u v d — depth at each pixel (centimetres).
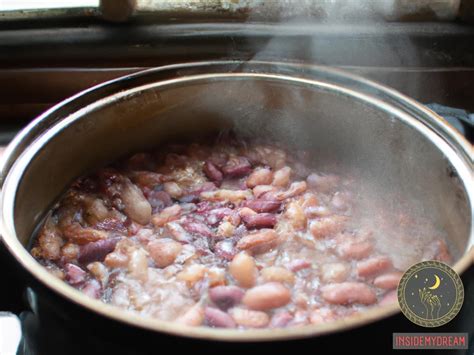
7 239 23
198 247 29
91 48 38
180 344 19
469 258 22
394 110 31
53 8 37
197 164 35
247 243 28
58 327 21
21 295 23
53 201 31
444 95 39
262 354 19
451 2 37
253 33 38
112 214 31
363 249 28
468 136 36
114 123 33
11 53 38
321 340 19
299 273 27
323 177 33
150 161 35
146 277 27
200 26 38
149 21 38
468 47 37
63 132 30
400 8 37
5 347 28
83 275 27
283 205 31
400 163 32
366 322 20
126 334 20
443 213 29
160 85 33
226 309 26
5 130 40
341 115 33
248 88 34
